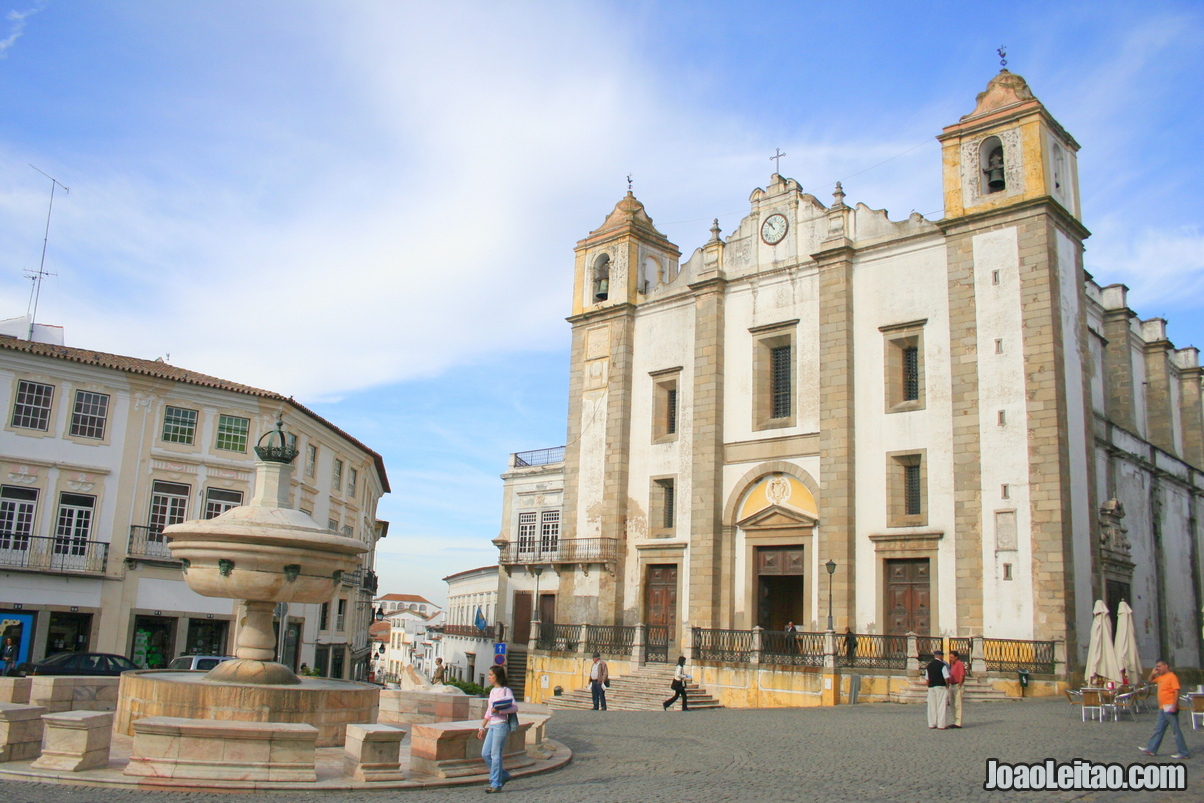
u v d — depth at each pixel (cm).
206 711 1321
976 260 2945
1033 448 2730
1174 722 1423
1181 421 4325
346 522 4562
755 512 3338
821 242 3356
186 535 1407
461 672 5906
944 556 2850
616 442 3819
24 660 3047
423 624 12394
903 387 3106
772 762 1421
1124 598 3073
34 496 3173
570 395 4066
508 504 4831
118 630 3212
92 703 1614
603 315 4016
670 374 3741
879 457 3056
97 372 3316
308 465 3959
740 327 3550
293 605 3794
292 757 1098
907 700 2470
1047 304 2777
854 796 1126
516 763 1293
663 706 2619
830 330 3225
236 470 3534
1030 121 2900
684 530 3531
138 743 1083
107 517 3262
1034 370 2769
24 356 3191
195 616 3347
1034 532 2683
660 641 3484
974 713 2088
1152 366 4112
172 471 3412
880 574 2973
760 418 3416
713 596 3359
